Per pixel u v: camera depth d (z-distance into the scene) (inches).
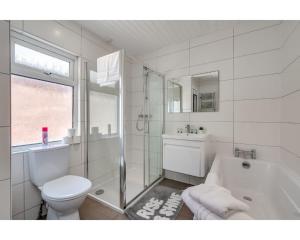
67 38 68.4
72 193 46.5
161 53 96.3
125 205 62.4
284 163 60.4
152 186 83.0
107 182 69.4
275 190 58.9
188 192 36.9
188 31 78.7
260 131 68.7
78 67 75.0
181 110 89.6
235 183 70.9
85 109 78.3
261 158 68.6
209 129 81.0
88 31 78.5
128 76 103.2
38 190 57.9
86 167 78.2
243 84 72.1
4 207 31.0
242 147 72.8
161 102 95.2
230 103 75.3
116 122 65.7
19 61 55.2
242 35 72.2
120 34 81.4
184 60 88.4
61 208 45.8
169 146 78.4
